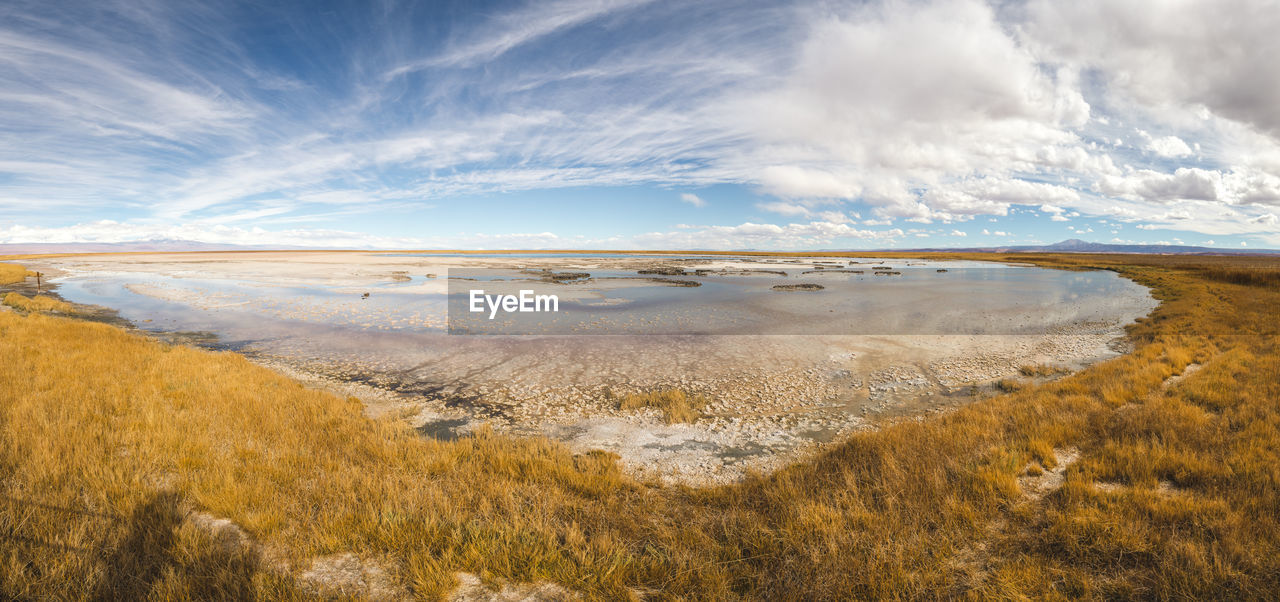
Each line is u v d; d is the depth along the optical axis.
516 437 10.17
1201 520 5.36
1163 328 20.09
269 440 8.52
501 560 4.97
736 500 7.09
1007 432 8.95
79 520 5.11
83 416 8.55
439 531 5.47
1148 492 6.07
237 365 14.42
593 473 7.90
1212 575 4.33
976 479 6.69
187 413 9.38
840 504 6.31
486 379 14.48
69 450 6.82
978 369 15.40
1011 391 12.98
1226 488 6.07
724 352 17.89
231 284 45.16
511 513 5.87
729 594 4.58
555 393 13.20
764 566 5.03
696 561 5.00
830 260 107.31
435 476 7.54
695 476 8.46
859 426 10.83
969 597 4.37
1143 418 8.81
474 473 7.61
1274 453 6.91
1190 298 29.41
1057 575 4.64
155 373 12.45
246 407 10.21
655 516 6.45
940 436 8.64
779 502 6.53
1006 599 4.29
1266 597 4.06
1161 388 11.27
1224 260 93.94
